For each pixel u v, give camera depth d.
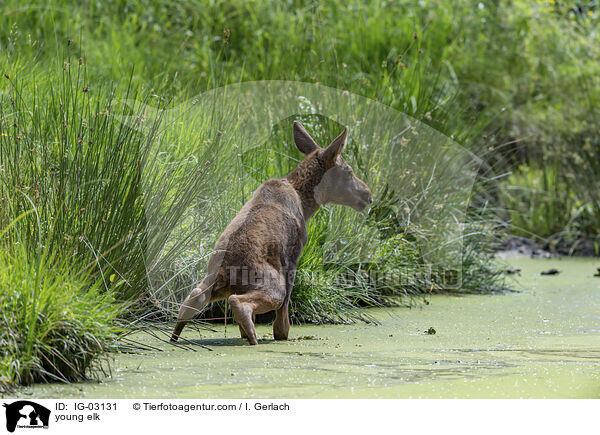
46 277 8.61
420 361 9.63
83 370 8.50
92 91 14.60
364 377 8.73
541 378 8.76
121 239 10.23
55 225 9.85
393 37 24.78
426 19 27.02
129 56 22.31
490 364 9.48
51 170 10.56
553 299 15.47
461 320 13.00
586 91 26.88
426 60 22.03
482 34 27.81
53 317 8.33
